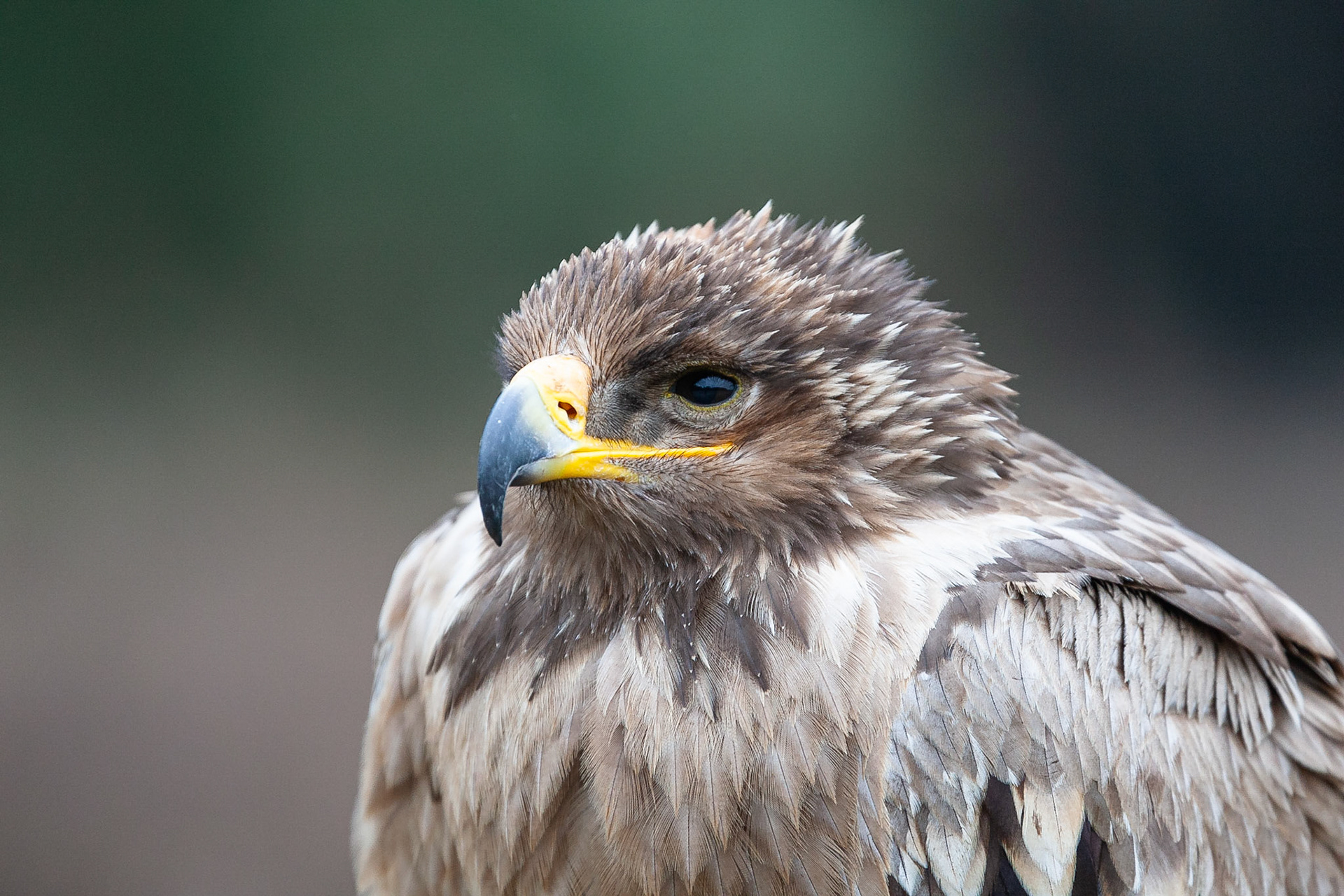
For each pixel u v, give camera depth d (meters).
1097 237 21.42
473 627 4.75
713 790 4.23
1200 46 21.53
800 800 4.21
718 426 4.47
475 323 17.84
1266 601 5.05
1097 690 4.41
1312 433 19.84
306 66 17.72
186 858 12.11
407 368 18.06
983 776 4.27
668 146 17.38
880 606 4.33
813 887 4.25
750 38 17.56
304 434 17.78
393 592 5.54
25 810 12.45
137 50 17.94
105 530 16.41
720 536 4.48
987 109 20.31
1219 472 18.98
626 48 17.16
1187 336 21.59
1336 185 21.91
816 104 18.11
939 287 20.31
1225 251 21.91
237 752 13.24
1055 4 20.50
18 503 16.75
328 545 16.27
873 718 4.24
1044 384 20.66
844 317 4.50
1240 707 4.79
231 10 17.70
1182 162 21.73
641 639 4.42
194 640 14.78
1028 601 4.39
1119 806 4.39
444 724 4.79
